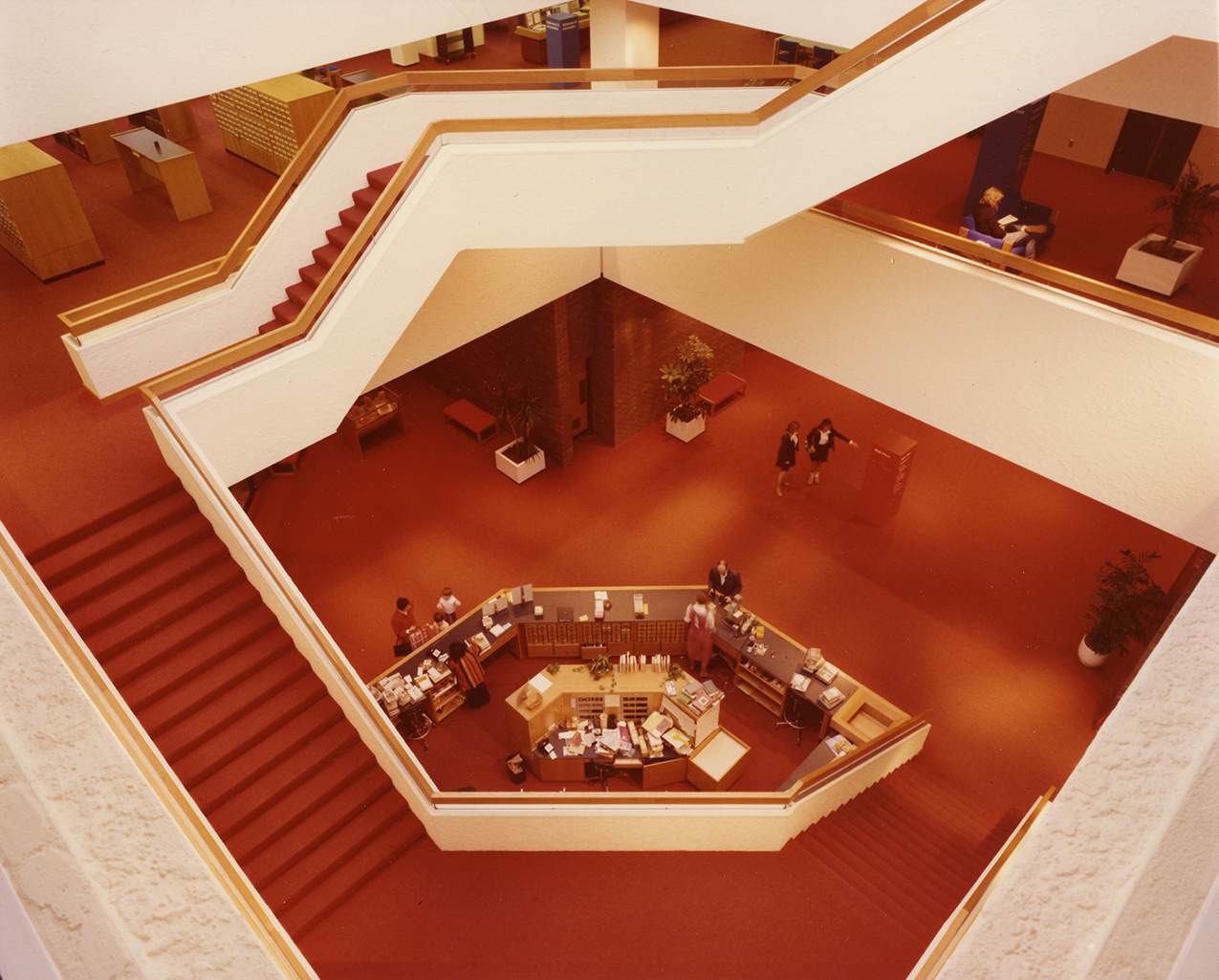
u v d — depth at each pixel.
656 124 7.91
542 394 15.20
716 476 15.52
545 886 8.48
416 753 11.08
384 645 12.45
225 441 8.02
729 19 9.70
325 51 8.33
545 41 14.33
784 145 7.66
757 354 18.86
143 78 7.43
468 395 16.97
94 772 1.18
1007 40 6.34
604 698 10.95
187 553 8.15
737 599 12.00
